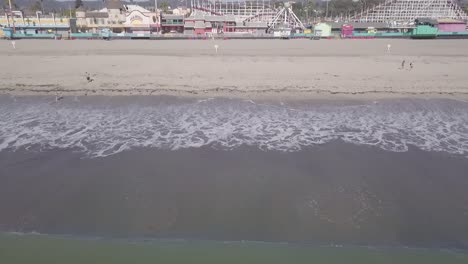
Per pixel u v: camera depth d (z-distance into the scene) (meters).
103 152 10.85
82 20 79.94
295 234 6.92
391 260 6.18
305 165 9.97
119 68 23.08
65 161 10.23
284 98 16.80
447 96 16.97
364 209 7.77
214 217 7.48
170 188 8.69
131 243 6.63
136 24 80.19
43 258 6.15
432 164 10.04
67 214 7.60
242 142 11.63
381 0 119.12
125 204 7.98
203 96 17.09
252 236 6.87
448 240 6.75
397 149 11.10
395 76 20.48
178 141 11.72
